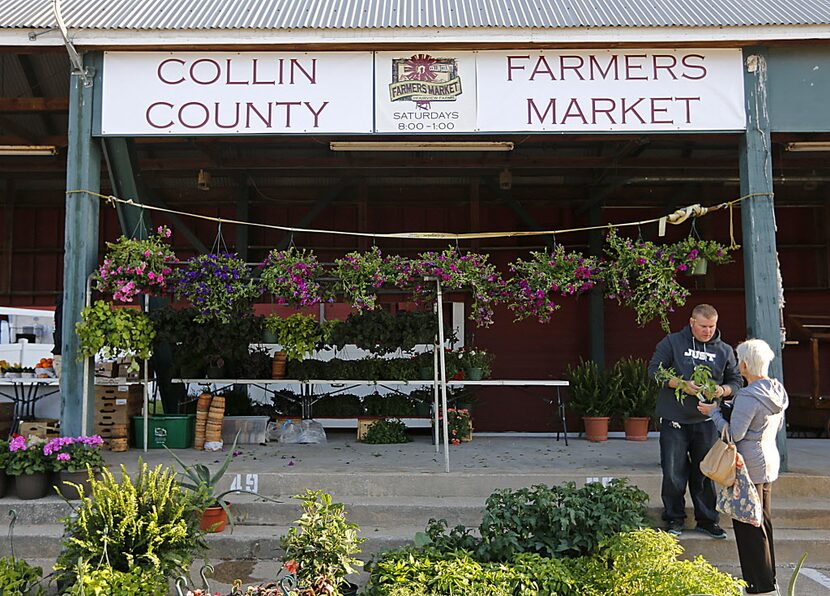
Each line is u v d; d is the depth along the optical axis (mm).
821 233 11102
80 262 6039
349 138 7820
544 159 9195
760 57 6172
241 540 4945
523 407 10875
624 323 11000
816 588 4445
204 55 6184
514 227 11117
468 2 7016
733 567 4793
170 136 6188
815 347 9945
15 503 5164
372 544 4949
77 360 5957
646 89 6164
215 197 10945
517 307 6508
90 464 5293
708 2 6770
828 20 5953
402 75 6199
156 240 6434
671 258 6176
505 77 6195
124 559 3746
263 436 7645
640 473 5754
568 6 6762
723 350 4996
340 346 7441
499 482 5629
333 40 6047
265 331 7422
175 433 7379
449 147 7324
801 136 8445
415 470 5875
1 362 8062
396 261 6465
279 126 6164
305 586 3465
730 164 9281
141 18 6238
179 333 6984
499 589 3705
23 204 11141
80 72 6113
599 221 10781
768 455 4020
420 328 7301
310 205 11039
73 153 6105
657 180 10219
